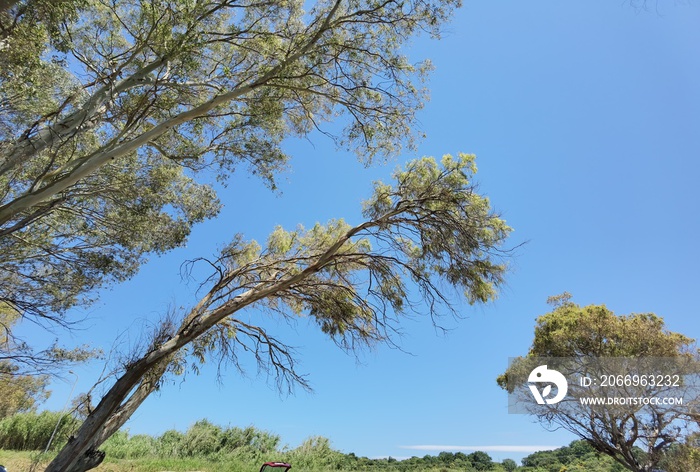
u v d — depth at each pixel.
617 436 19.81
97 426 9.23
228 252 13.58
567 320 21.97
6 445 21.17
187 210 14.28
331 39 9.83
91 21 10.22
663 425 19.20
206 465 18.20
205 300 12.43
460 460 22.34
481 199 11.19
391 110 11.19
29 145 8.27
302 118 12.27
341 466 21.50
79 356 13.09
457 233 10.98
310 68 10.09
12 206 8.23
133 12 10.21
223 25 10.31
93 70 10.02
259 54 10.78
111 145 9.96
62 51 7.83
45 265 13.14
